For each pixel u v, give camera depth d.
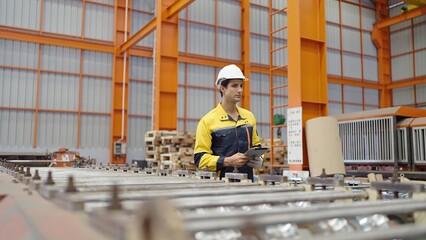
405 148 4.46
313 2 5.10
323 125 3.17
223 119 2.57
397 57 14.81
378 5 15.23
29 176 1.55
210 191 1.09
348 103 14.51
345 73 14.50
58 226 0.58
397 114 4.53
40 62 10.46
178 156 7.79
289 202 1.01
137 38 10.12
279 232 0.70
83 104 10.92
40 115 10.36
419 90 14.05
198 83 12.17
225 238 0.67
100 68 11.20
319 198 0.98
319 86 5.01
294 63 4.91
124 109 11.31
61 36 10.80
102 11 11.37
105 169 3.16
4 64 10.07
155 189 1.18
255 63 13.12
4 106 9.96
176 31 9.08
